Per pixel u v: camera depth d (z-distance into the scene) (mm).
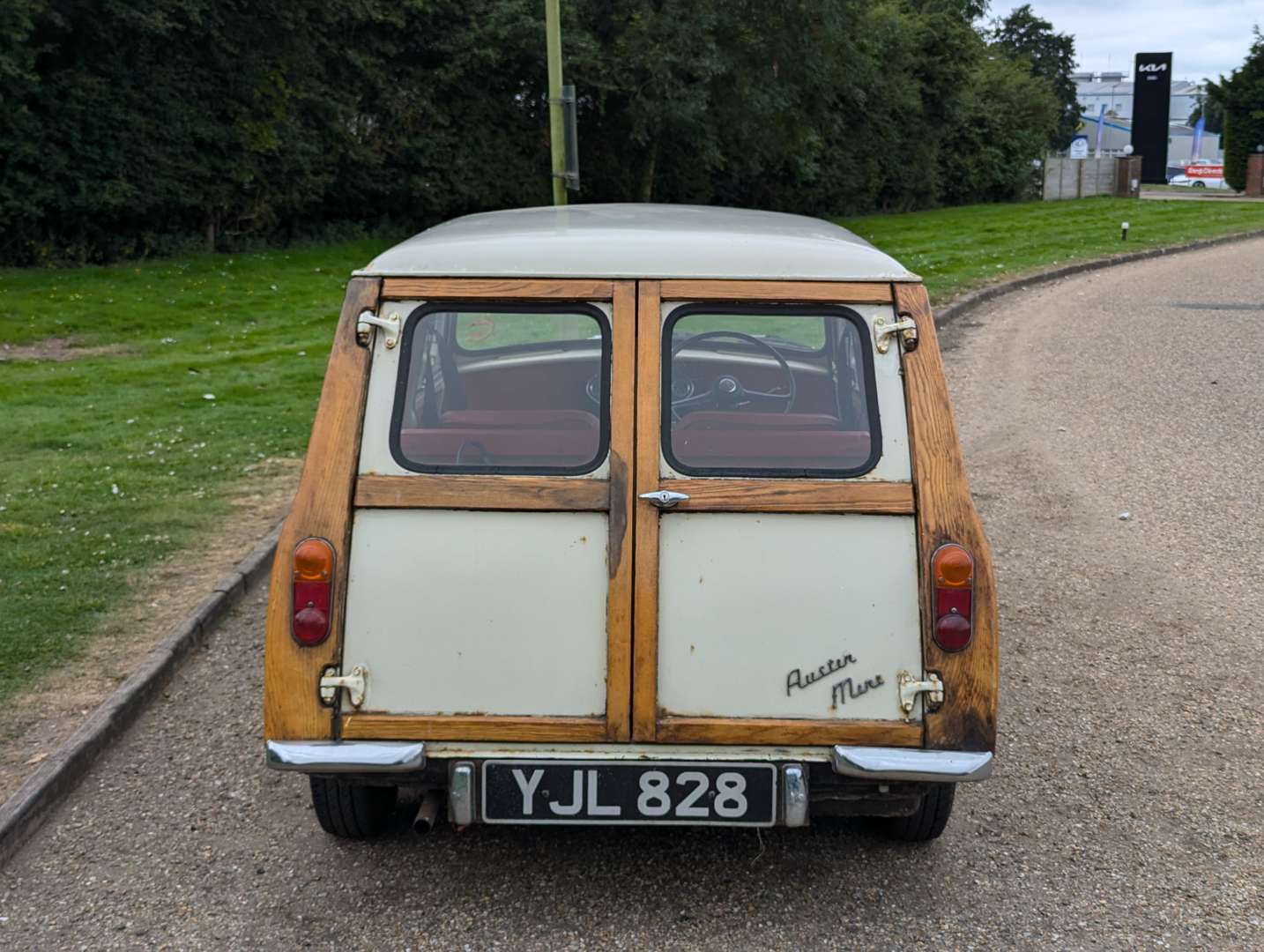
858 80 30219
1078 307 17000
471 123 26891
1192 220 31359
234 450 9234
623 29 26984
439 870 3879
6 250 20281
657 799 3318
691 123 26641
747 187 34031
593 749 3334
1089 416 10594
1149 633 5906
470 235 3807
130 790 4402
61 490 8031
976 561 3314
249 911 3652
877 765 3246
